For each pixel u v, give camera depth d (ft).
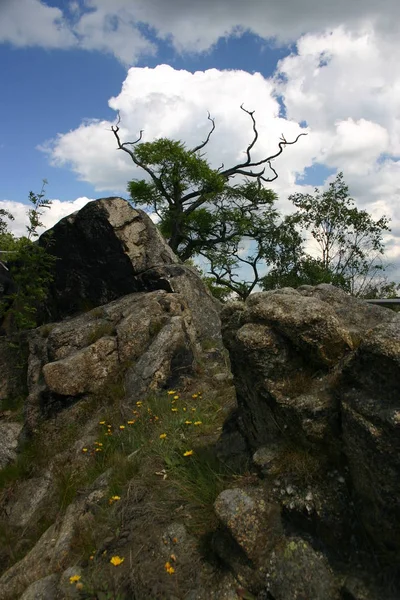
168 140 72.84
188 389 20.89
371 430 8.47
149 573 10.13
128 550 11.13
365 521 8.87
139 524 11.76
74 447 18.86
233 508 9.95
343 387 9.70
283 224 66.28
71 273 31.42
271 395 10.85
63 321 29.19
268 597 8.96
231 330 12.82
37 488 17.70
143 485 13.26
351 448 9.02
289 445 10.75
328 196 58.95
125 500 12.85
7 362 28.58
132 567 10.43
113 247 29.84
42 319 32.60
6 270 34.19
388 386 8.78
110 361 22.93
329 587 8.67
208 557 10.25
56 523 14.64
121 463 15.20
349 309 13.06
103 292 30.83
